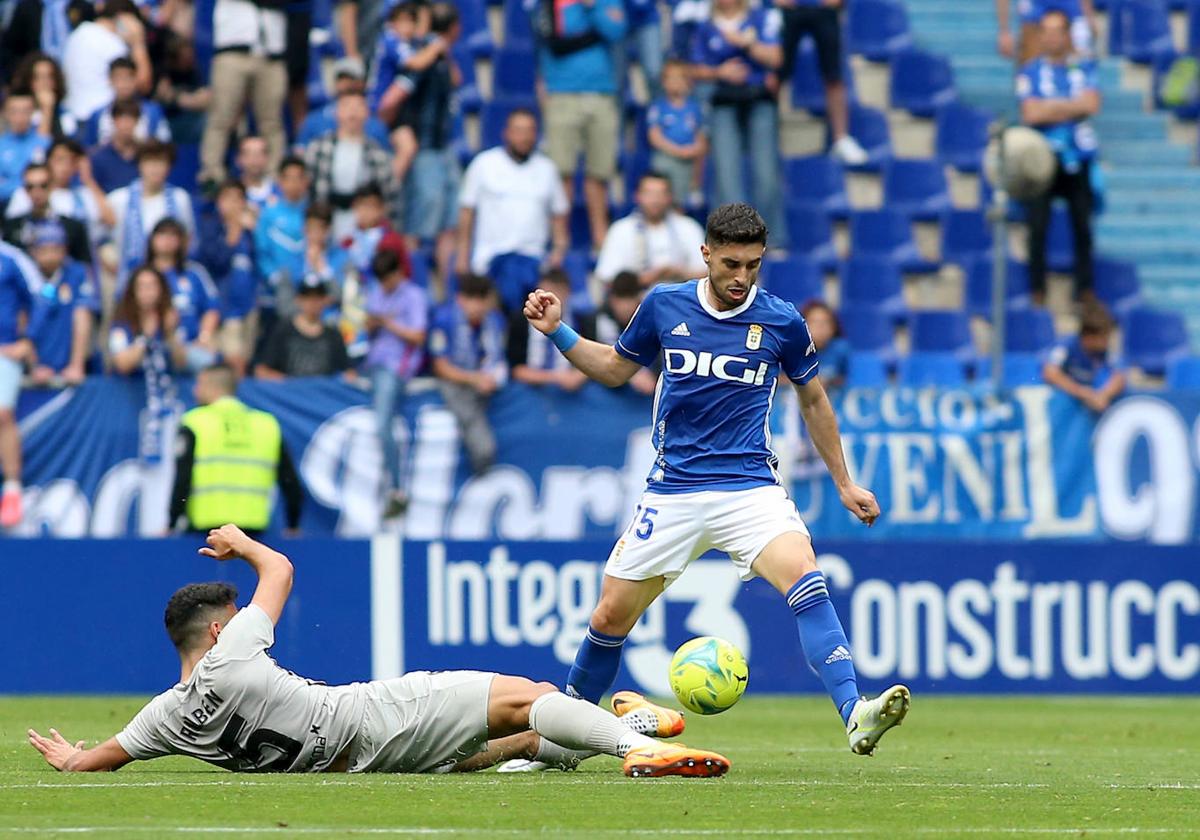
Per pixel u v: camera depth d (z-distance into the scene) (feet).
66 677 147.43
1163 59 235.20
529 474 159.94
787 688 156.87
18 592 146.92
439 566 149.89
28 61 175.32
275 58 187.62
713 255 78.18
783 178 214.48
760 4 204.33
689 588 155.22
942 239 212.84
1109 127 231.09
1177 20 240.53
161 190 168.86
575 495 160.35
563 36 192.85
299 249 172.45
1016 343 200.44
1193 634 161.99
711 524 79.87
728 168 196.85
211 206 178.50
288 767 76.59
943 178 217.56
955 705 149.89
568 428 160.45
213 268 172.35
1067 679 159.94
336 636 148.36
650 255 177.99
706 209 199.93
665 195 177.99
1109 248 219.00
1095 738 116.67
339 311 170.30
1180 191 225.76
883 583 157.28
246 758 76.38
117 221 169.37
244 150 173.88
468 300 158.71
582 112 193.47
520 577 150.82
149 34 192.24
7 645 146.61
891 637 157.28
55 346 156.15
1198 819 66.23
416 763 76.84
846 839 58.23
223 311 170.71
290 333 162.30
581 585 151.74
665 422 81.00
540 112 208.74
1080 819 65.62
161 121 183.62
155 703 76.69
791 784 76.79
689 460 80.33
